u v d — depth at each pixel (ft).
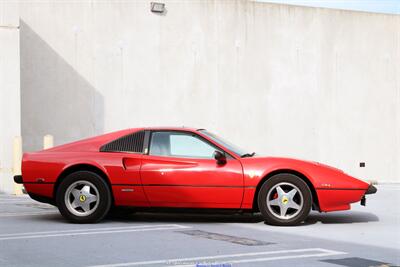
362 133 64.08
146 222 26.32
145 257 17.57
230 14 57.98
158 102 54.90
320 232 23.17
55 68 50.88
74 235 21.99
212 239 21.07
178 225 25.18
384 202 37.58
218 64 57.41
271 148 59.52
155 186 25.27
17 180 26.58
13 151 43.29
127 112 53.57
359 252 18.56
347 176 25.17
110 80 52.95
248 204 25.05
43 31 50.55
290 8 60.75
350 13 63.72
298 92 60.95
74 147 26.35
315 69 61.82
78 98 51.67
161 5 54.65
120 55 53.42
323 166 25.36
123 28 53.62
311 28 61.77
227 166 25.11
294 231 23.43
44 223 25.75
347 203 25.27
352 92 63.67
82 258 17.43
